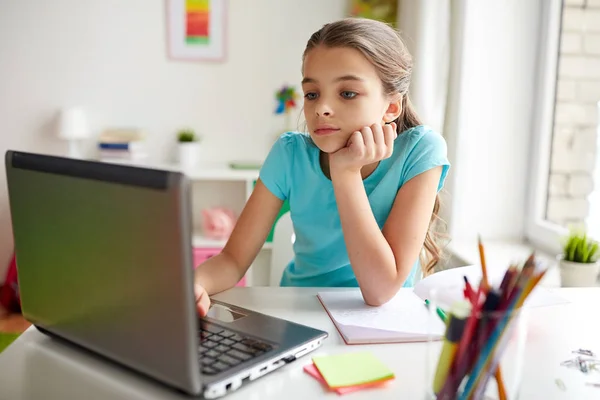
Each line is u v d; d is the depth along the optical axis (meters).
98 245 0.66
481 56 2.21
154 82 2.92
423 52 2.21
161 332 0.62
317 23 2.92
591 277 1.45
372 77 1.04
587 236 1.51
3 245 2.98
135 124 2.95
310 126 1.07
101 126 2.94
